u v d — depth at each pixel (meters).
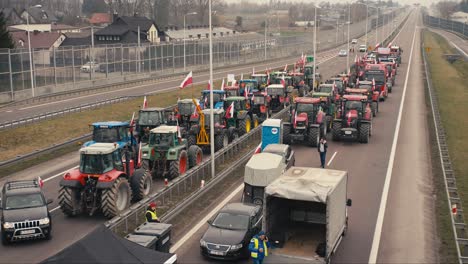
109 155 22.75
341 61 106.38
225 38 114.50
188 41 92.44
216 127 33.22
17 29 116.94
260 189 22.81
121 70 76.06
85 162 22.41
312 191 16.89
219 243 18.44
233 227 19.28
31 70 57.75
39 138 39.38
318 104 37.66
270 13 192.00
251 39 117.62
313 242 18.55
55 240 20.30
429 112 49.28
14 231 19.62
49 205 24.55
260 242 17.00
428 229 21.23
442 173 29.25
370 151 34.88
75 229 21.42
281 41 126.75
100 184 21.75
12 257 18.75
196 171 26.81
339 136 37.28
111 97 61.62
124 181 22.73
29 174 30.16
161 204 23.72
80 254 13.52
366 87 48.56
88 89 65.62
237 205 20.78
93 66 70.56
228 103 38.22
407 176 28.80
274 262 16.91
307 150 35.44
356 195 25.53
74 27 149.75
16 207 20.42
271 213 18.20
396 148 35.59
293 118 36.53
